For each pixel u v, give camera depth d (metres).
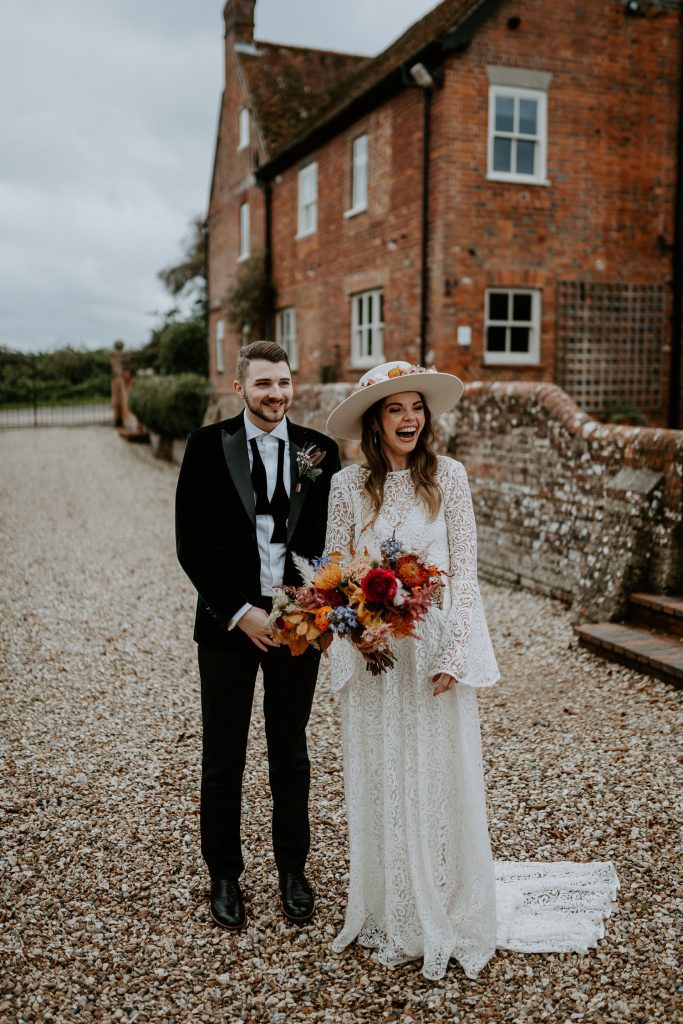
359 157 14.20
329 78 20.38
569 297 12.23
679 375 12.84
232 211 20.84
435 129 11.63
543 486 6.96
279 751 2.95
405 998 2.50
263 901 3.01
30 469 15.69
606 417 12.29
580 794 3.72
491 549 7.71
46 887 3.07
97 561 8.78
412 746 2.62
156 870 3.19
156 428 17.77
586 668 5.27
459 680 2.53
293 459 2.85
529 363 12.16
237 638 2.81
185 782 3.89
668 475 5.62
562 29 11.84
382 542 2.66
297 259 16.92
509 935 2.75
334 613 2.39
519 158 12.01
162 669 5.52
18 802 3.70
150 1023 2.40
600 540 6.00
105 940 2.77
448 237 11.60
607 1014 2.39
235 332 19.72
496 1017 2.40
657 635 5.39
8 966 2.63
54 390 34.03
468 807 2.65
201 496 2.80
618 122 12.26
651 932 2.76
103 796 3.76
